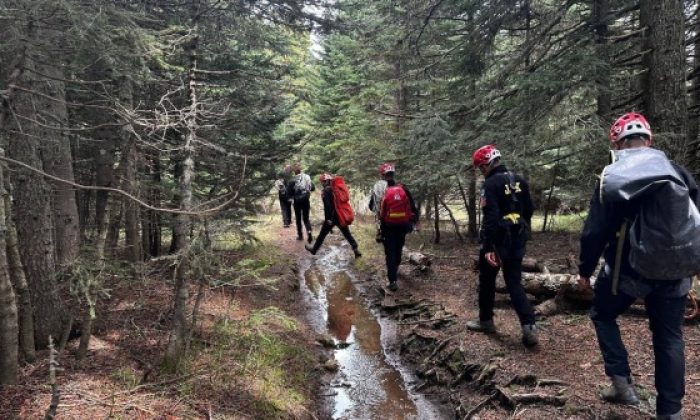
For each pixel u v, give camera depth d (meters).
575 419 3.54
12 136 4.25
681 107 6.22
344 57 17.58
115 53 3.99
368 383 5.09
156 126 3.80
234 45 8.79
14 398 3.48
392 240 7.59
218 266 4.61
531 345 4.81
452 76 10.15
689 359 4.14
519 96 7.91
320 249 12.09
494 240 4.80
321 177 10.34
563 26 9.82
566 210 14.01
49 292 4.52
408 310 6.91
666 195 2.81
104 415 3.36
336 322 6.94
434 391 4.78
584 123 6.83
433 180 8.64
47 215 4.50
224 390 4.11
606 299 3.42
